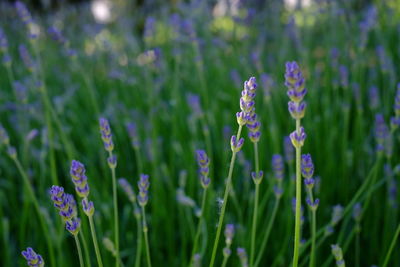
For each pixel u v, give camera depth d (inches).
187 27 44.5
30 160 44.2
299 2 64.6
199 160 24.6
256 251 31.2
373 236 32.9
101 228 35.7
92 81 58.8
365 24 44.3
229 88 53.2
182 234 34.1
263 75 37.1
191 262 27.6
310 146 42.7
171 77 58.6
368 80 50.3
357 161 39.4
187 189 40.4
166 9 72.5
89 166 42.9
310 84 48.9
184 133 48.1
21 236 34.7
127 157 47.3
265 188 37.5
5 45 38.2
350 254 33.7
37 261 21.6
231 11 61.9
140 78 58.4
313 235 25.5
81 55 66.8
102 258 32.6
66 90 58.8
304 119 43.8
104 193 38.4
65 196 21.5
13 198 40.7
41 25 72.8
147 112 53.9
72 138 51.3
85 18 84.1
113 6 80.2
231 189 30.0
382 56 42.7
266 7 72.6
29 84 50.5
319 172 39.9
